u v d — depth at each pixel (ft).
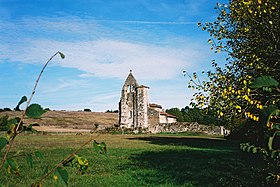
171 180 36.68
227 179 35.83
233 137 133.59
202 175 39.58
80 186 34.06
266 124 6.61
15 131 6.52
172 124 223.30
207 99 27.91
